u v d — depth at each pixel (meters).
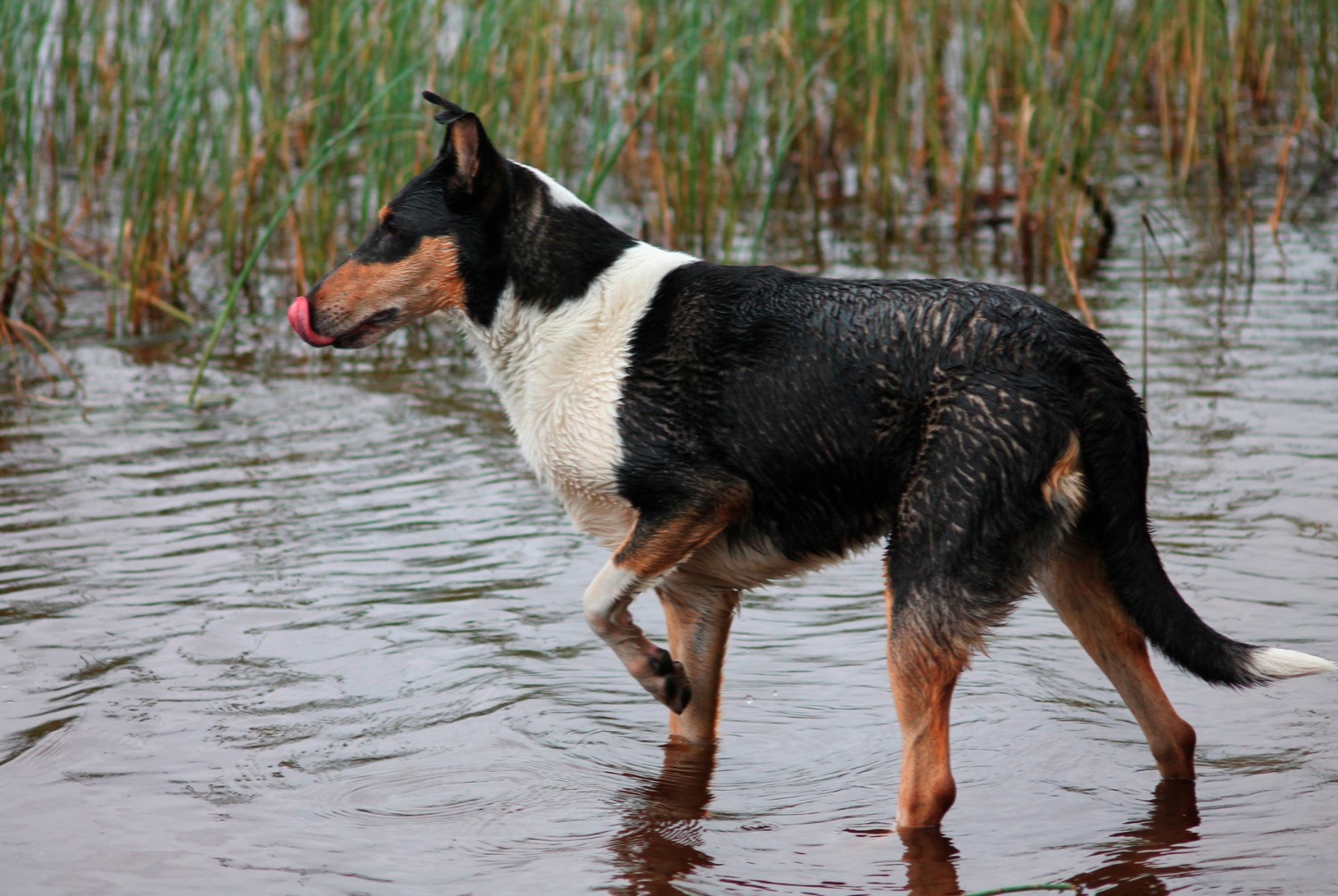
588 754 7.24
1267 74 20.14
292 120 17.19
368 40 16.05
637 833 6.43
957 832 6.32
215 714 7.60
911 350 6.26
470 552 9.85
